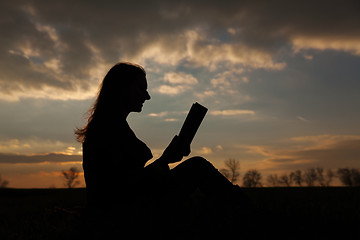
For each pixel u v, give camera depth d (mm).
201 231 3012
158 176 2559
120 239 2598
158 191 2723
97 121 2684
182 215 3385
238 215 3049
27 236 3758
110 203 2586
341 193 6562
